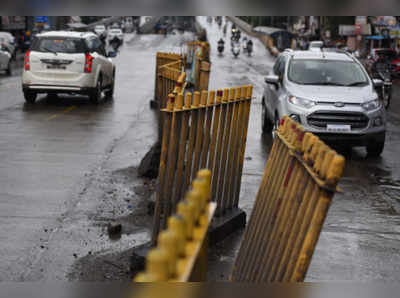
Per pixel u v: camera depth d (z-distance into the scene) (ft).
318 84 36.35
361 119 33.47
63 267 15.80
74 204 22.03
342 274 15.92
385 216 22.00
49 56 53.06
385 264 16.94
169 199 15.76
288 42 227.40
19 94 62.85
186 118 15.69
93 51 55.57
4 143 33.96
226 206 19.29
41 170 27.48
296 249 8.20
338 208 22.86
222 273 15.65
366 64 98.73
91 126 41.60
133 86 74.74
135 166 28.96
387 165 32.07
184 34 361.30
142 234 18.78
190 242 5.20
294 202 9.28
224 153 18.42
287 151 10.93
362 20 180.45
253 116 51.42
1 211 20.79
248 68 130.72
